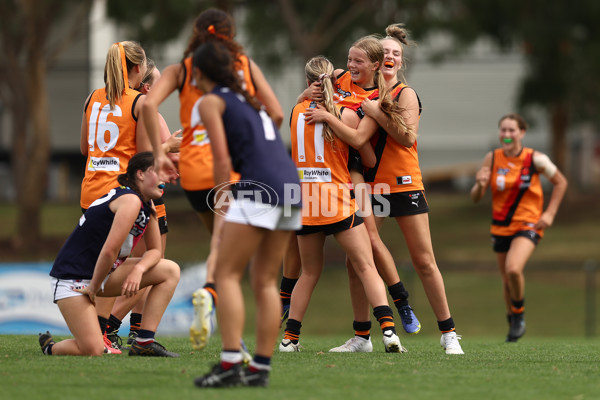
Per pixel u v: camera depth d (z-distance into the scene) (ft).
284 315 72.28
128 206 57.06
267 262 45.47
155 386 45.16
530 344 87.51
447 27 246.06
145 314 60.18
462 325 193.98
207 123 43.93
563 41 255.29
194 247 263.29
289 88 328.90
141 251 67.10
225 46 48.83
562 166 315.99
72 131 371.15
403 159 66.28
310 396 42.73
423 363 57.93
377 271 70.03
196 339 44.50
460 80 381.81
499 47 265.95
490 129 381.60
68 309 59.11
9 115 379.96
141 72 67.77
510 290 97.19
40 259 242.37
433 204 349.82
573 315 201.87
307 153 63.72
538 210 98.17
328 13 249.75
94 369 51.21
